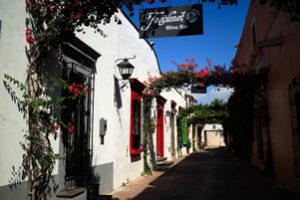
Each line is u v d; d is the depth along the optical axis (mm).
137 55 11461
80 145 6539
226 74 11352
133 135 10672
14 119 4453
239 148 19391
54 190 5359
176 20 6512
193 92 11969
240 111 16953
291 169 8250
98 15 4977
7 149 4312
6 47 4387
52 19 4977
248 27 14219
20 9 4684
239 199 6980
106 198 6410
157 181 9992
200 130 39625
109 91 8125
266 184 9055
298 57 7059
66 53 5922
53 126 5055
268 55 10711
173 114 18734
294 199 6852
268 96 10914
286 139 8664
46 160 4879
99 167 7316
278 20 8789
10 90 4414
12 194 4363
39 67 4910
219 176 11094
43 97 5102
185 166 14883
